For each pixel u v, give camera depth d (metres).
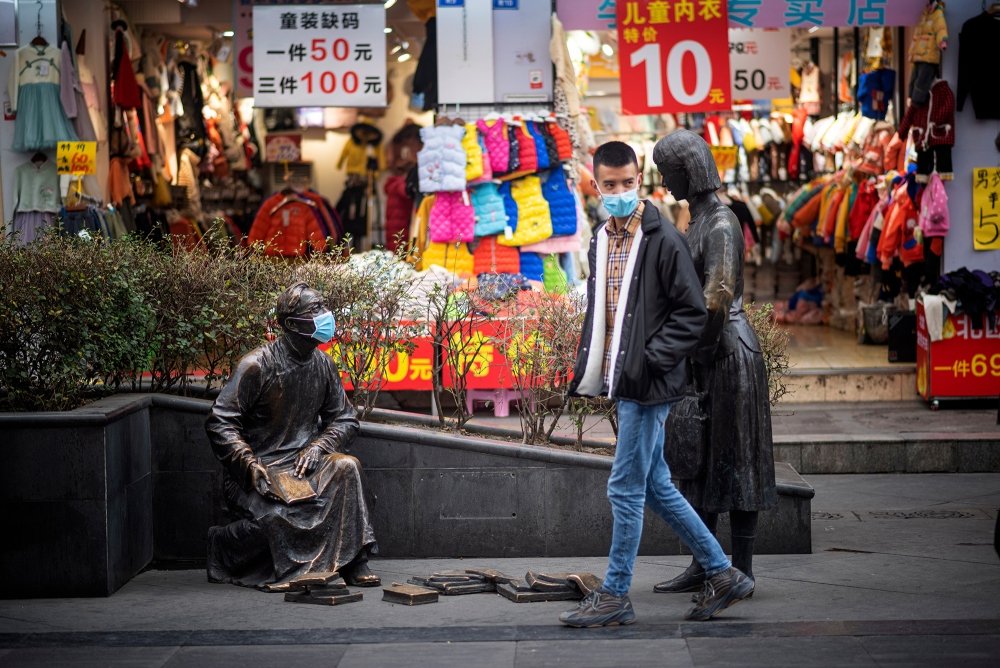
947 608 6.18
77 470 6.68
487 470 7.46
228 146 17.75
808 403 12.37
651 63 11.80
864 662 5.34
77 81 12.18
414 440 7.45
